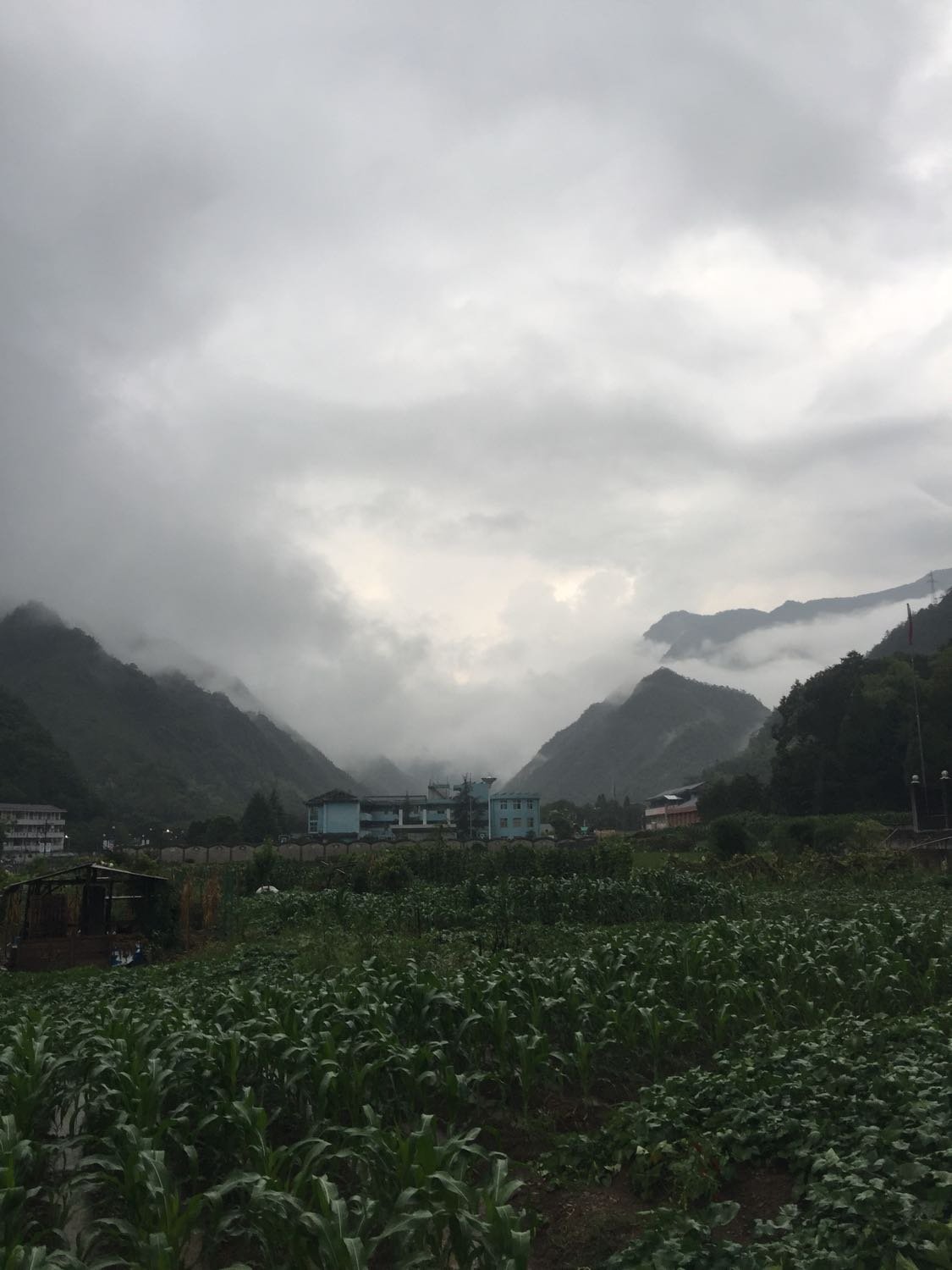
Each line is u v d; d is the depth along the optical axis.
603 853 39.19
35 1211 7.23
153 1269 5.62
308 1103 8.35
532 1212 6.91
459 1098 8.34
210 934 27.50
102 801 154.38
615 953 12.92
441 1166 6.48
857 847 42.38
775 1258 5.63
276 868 43.56
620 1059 10.27
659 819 142.38
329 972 16.19
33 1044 8.77
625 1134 7.99
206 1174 7.68
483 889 29.44
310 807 123.62
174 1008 10.99
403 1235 5.83
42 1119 8.17
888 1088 7.78
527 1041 9.16
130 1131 6.91
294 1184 6.29
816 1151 7.02
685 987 11.45
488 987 10.24
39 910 25.03
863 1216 5.81
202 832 105.31
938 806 65.06
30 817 125.69
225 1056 8.24
